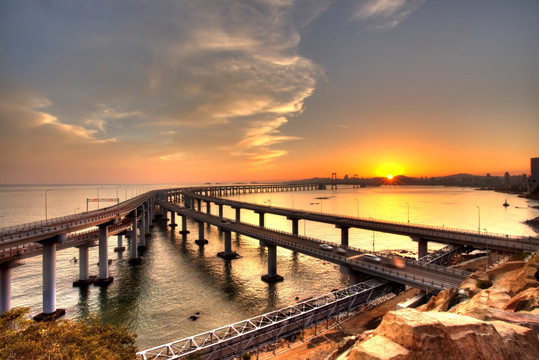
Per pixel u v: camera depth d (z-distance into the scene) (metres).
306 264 103.25
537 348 12.55
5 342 24.77
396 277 58.09
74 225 69.81
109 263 106.31
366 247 125.94
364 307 61.53
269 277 87.56
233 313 65.75
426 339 10.84
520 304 20.25
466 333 11.41
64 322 29.89
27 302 71.69
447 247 93.62
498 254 72.56
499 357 11.26
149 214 184.62
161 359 41.12
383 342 11.58
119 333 33.62
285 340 51.59
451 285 50.19
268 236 95.44
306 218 137.12
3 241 54.41
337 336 51.00
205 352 41.75
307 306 60.84
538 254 33.28
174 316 64.44
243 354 44.03
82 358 24.88
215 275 92.38
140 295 76.12
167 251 125.94
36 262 105.69
